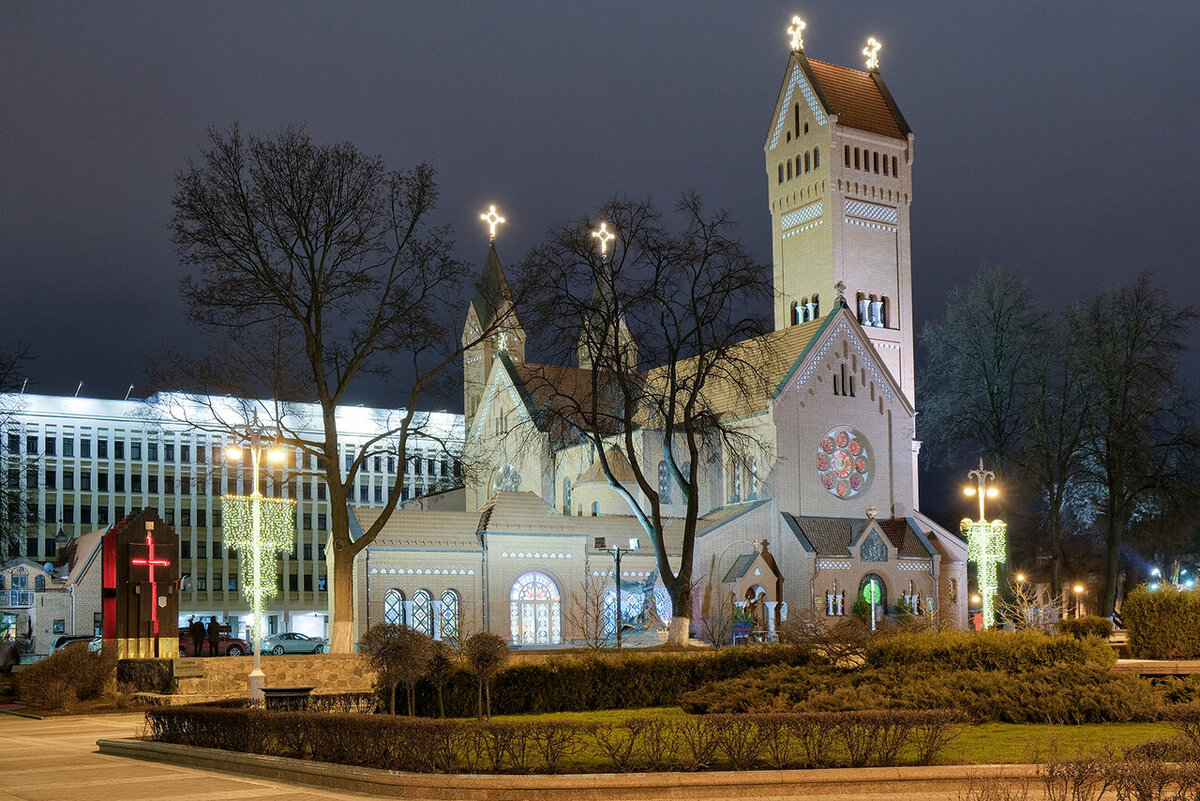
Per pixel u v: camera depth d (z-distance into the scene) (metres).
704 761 23.52
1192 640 41.75
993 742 28.08
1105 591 85.75
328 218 55.34
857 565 86.06
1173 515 89.75
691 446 61.06
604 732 24.59
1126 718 31.80
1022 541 114.00
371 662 36.00
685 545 60.00
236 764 26.47
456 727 23.73
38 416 133.12
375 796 22.45
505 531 79.25
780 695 34.78
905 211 115.44
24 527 110.31
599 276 62.12
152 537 50.75
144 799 22.11
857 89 116.69
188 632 70.38
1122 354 85.56
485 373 114.94
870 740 23.88
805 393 89.38
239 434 59.56
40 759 29.95
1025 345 91.62
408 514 78.94
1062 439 88.19
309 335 55.78
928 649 36.62
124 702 47.72
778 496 87.00
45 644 114.00
